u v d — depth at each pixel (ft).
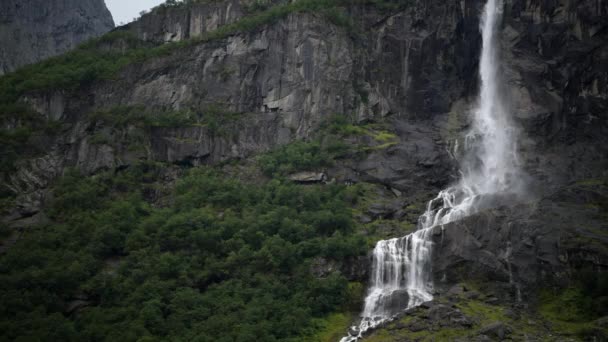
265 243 452.76
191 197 495.41
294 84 563.89
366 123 558.15
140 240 459.32
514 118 572.92
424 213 488.44
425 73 589.73
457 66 598.34
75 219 477.36
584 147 552.41
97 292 429.38
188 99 568.82
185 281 437.58
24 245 456.04
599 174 526.16
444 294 424.46
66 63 624.59
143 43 648.38
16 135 537.65
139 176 519.60
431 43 596.70
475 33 609.42
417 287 438.40
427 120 576.61
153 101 569.64
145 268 440.45
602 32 601.21
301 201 486.38
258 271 443.32
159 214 482.28
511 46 605.31
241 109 563.07
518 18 616.39
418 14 604.90
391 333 388.37
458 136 559.38
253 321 406.82
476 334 374.22
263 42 580.71
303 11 583.99
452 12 608.60
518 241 439.22
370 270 444.55
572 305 408.26
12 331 395.96
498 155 550.77
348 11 603.26
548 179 524.11
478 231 448.65
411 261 444.55
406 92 581.12
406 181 517.14
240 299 425.28
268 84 568.41
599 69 581.53
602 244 428.97
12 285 422.00
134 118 547.08
